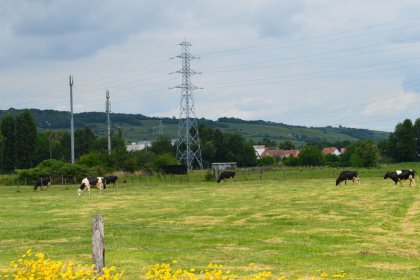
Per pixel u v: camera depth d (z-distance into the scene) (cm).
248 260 1450
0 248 1714
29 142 10869
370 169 7806
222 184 5734
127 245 1752
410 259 1453
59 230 2147
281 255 1538
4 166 10825
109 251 1634
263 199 3525
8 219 2573
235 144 13375
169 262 1438
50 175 6900
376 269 1320
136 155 9812
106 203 3469
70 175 6969
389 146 12112
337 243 1748
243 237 1864
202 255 1539
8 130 10819
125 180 6719
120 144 11931
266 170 8694
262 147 18100
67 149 13900
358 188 4381
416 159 11975
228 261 1446
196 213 2728
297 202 3228
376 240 1788
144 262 1439
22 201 3744
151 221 2414
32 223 2388
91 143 14088
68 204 3438
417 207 2789
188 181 6800
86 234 2027
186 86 9662
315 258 1462
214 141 13288
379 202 3089
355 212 2625
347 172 4916
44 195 4481
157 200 3644
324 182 5525
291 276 1211
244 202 3325
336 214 2562
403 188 4219
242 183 5775
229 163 11938
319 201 3253
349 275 1231
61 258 1495
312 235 1923
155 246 1730
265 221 2358
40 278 1008
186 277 1069
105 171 7488
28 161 10869
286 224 2248
